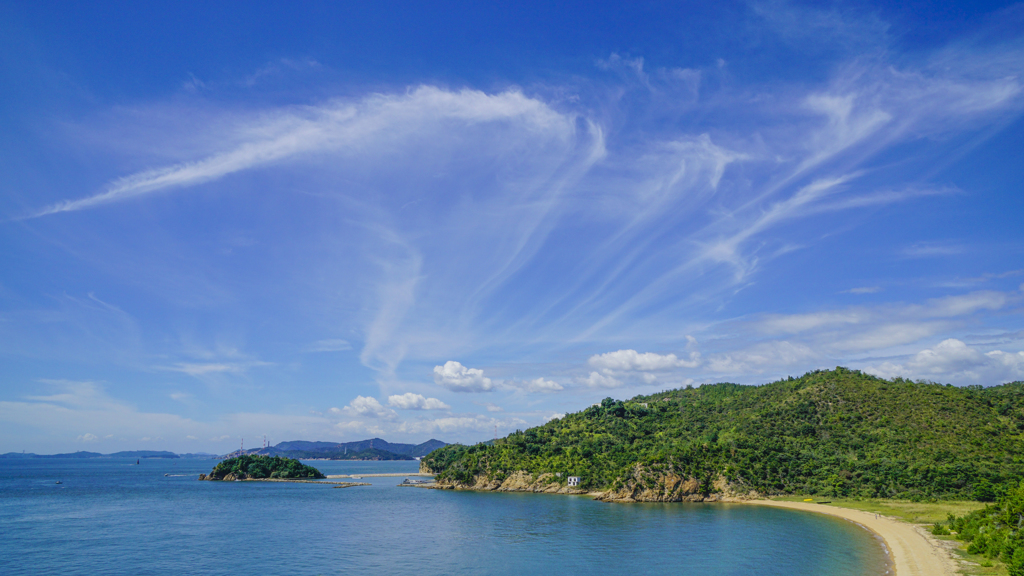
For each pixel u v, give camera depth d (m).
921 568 82.19
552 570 92.75
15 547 116.62
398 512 175.88
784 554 101.69
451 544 116.44
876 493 169.88
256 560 102.44
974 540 91.00
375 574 91.38
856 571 87.94
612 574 89.69
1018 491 107.25
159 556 106.69
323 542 120.19
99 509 189.75
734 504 181.25
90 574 93.44
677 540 117.31
